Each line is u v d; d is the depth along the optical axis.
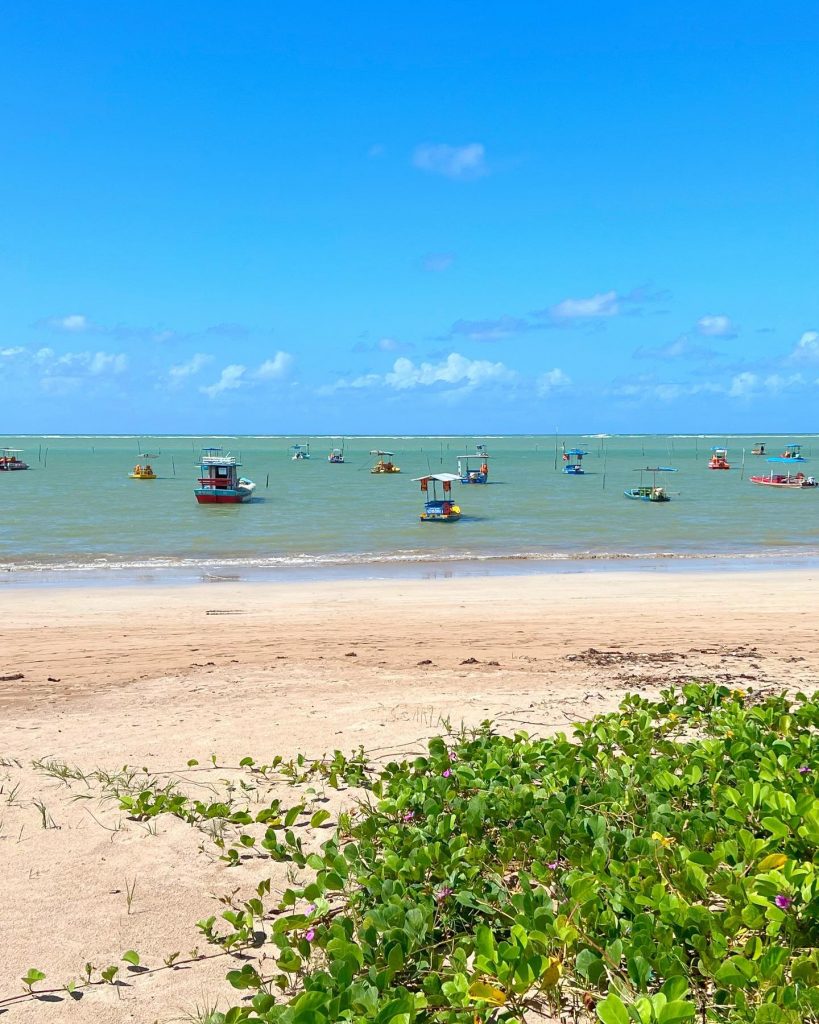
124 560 26.61
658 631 13.25
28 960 3.97
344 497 56.75
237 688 9.39
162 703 8.75
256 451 187.62
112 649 11.94
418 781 5.63
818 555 27.77
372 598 17.75
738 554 28.05
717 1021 3.12
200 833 5.43
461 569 24.48
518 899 3.97
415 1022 3.21
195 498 55.38
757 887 3.70
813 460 130.50
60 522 39.19
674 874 4.14
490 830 5.06
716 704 7.78
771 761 5.45
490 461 134.50
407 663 10.76
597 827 4.68
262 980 3.71
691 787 5.29
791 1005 2.98
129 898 4.52
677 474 92.38
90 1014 3.55
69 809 5.79
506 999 3.41
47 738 7.50
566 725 7.67
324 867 4.59
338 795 6.02
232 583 21.27
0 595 18.42
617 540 32.38
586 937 3.68
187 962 3.95
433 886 4.34
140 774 6.50
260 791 6.13
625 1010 2.90
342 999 3.24
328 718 8.02
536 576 22.38
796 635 12.80
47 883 4.73
